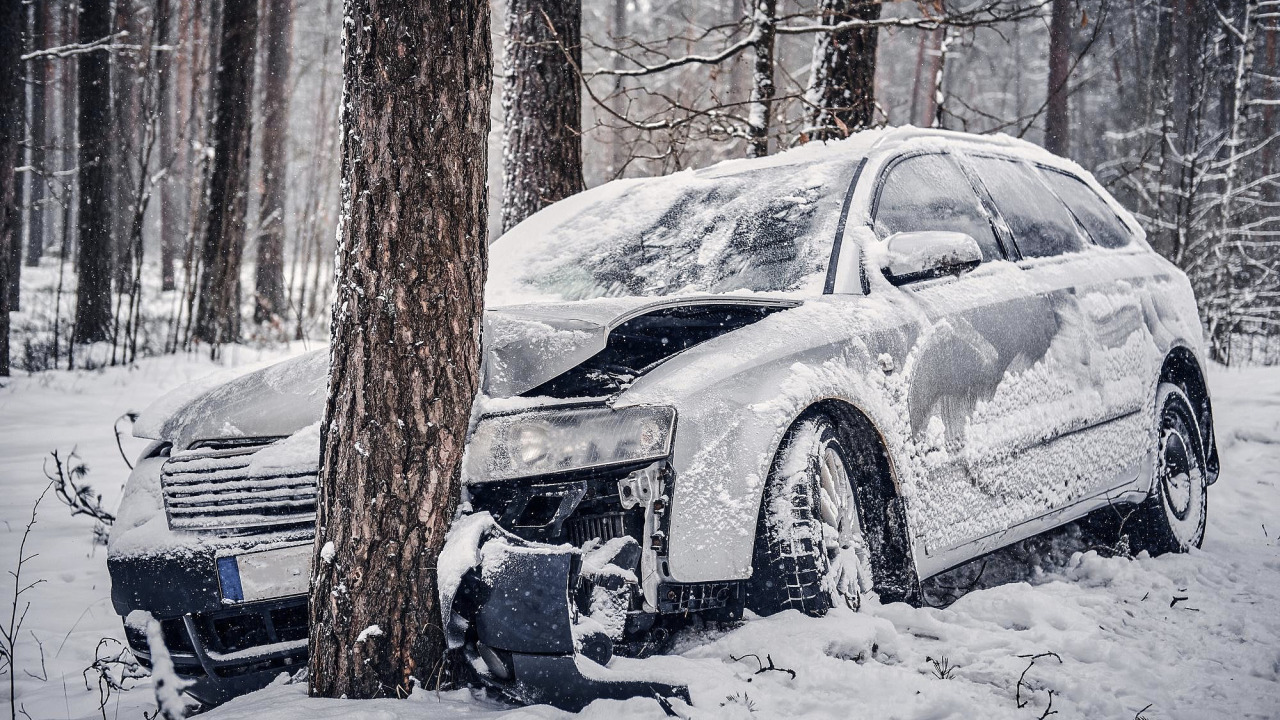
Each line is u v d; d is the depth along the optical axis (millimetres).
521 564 2801
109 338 16688
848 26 7945
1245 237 17234
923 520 3715
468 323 3006
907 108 42812
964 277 4367
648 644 3201
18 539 5645
